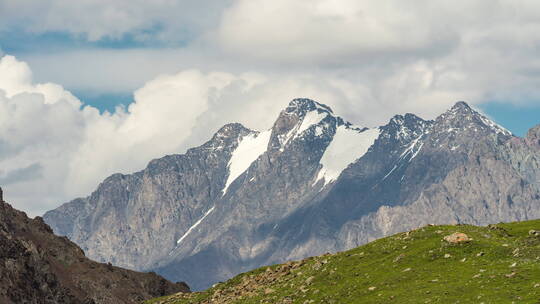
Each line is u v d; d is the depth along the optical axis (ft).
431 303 375.86
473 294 373.20
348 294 435.94
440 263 434.71
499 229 484.33
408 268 440.86
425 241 476.13
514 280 375.66
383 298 406.82
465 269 414.62
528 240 433.48
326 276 482.69
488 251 429.79
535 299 344.28
